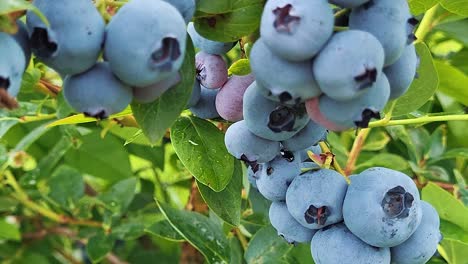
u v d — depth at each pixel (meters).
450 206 0.37
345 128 0.25
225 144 0.31
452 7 0.33
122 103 0.24
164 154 0.52
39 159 0.54
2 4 0.22
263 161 0.30
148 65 0.23
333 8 0.26
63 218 0.50
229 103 0.30
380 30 0.24
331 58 0.24
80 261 0.61
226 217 0.33
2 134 0.42
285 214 0.31
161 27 0.23
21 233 0.57
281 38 0.24
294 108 0.28
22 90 0.37
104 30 0.23
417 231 0.29
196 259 0.51
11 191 0.51
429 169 0.45
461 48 0.52
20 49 0.23
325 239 0.29
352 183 0.28
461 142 0.49
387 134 0.47
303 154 0.31
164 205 0.37
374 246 0.28
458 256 0.39
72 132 0.48
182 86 0.26
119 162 0.53
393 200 0.28
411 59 0.26
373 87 0.25
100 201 0.49
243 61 0.30
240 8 0.27
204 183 0.32
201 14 0.28
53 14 0.23
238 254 0.41
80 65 0.23
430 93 0.34
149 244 0.63
